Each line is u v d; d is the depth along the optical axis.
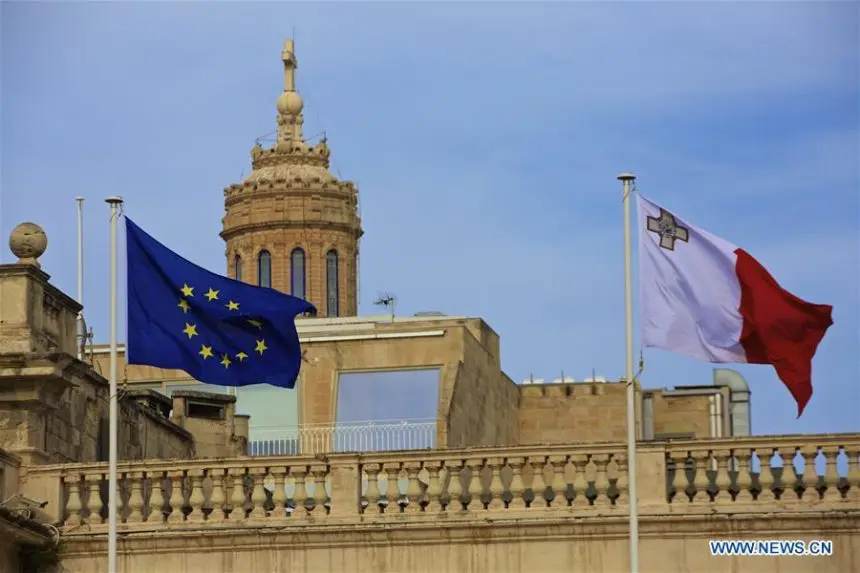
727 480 68.19
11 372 72.25
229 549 69.81
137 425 82.19
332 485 70.12
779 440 68.12
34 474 71.44
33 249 74.19
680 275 67.69
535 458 69.31
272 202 132.12
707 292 67.69
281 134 135.38
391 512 69.69
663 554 67.94
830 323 67.69
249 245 132.00
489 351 104.50
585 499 68.94
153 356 69.75
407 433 97.56
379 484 74.50
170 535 69.94
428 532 68.94
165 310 70.25
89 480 71.25
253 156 134.88
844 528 67.38
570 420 109.06
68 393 75.06
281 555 69.56
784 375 67.56
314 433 98.56
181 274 70.44
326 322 106.06
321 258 131.12
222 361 70.62
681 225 67.94
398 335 99.81
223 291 70.75
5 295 73.31
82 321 84.75
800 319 67.62
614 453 68.88
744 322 67.56
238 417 96.00
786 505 67.88
